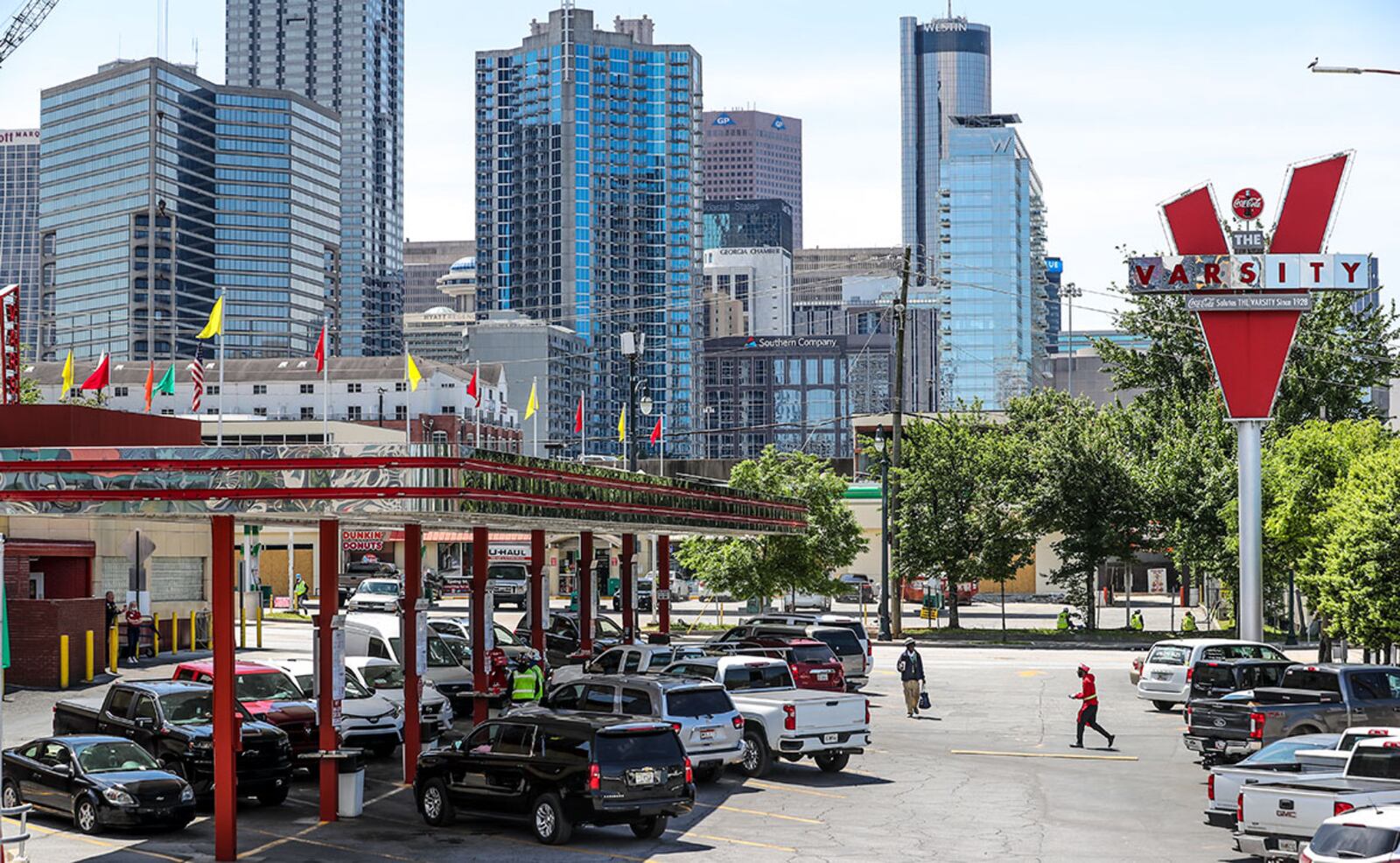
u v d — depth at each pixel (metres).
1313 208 48.22
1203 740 29.88
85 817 23.81
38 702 38.97
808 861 21.86
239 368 165.25
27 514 23.11
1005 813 25.80
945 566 67.81
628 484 30.45
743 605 89.31
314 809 26.22
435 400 161.00
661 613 43.88
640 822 23.56
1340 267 47.94
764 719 29.52
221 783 22.03
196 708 27.05
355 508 21.91
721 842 23.28
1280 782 20.70
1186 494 66.94
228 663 22.33
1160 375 81.62
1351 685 29.08
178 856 22.14
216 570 22.55
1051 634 67.69
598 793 22.58
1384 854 16.58
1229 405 48.50
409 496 21.83
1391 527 38.72
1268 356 48.38
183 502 22.19
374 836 23.73
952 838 23.62
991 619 80.69
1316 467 53.53
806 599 84.88
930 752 33.34
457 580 89.19
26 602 42.44
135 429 35.19
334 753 25.09
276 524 29.45
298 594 80.62
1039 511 67.69
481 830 24.30
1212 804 22.42
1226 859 21.97
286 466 21.91
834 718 29.86
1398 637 38.72
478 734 24.28
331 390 162.00
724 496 37.31
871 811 25.92
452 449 21.88
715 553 65.94
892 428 70.31
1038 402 87.00
